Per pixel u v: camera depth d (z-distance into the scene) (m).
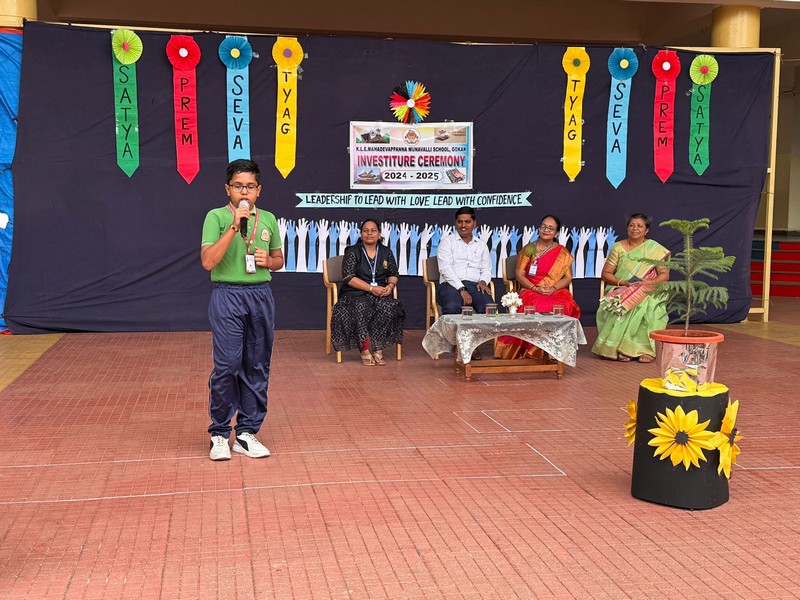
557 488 4.15
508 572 3.19
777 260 13.76
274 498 3.98
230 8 12.09
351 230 9.34
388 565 3.25
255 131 9.07
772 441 4.99
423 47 9.26
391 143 9.31
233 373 4.51
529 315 7.05
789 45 14.54
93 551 3.37
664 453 3.84
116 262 8.95
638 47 9.59
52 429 5.19
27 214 8.73
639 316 7.64
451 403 5.96
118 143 8.82
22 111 8.62
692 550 3.40
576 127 9.59
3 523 3.66
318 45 9.09
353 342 7.46
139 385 6.48
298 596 2.99
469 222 7.89
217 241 4.34
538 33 12.88
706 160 9.84
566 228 9.68
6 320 8.79
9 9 8.60
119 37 8.71
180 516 3.74
